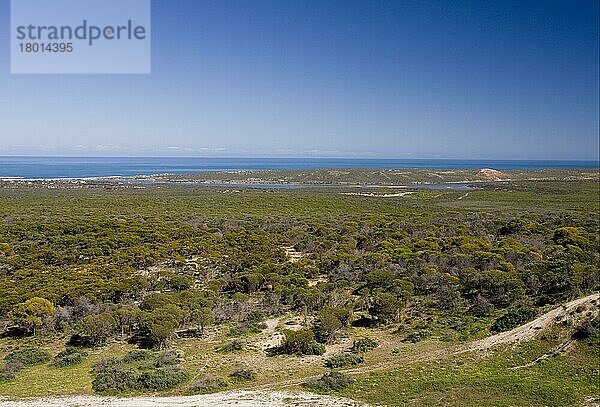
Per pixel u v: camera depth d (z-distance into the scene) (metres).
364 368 27.59
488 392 24.03
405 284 41.00
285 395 23.83
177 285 43.06
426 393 24.03
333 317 33.09
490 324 33.28
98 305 36.56
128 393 24.27
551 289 37.94
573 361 27.23
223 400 23.19
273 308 38.19
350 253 57.19
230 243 61.34
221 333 33.84
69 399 23.41
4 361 28.75
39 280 41.25
